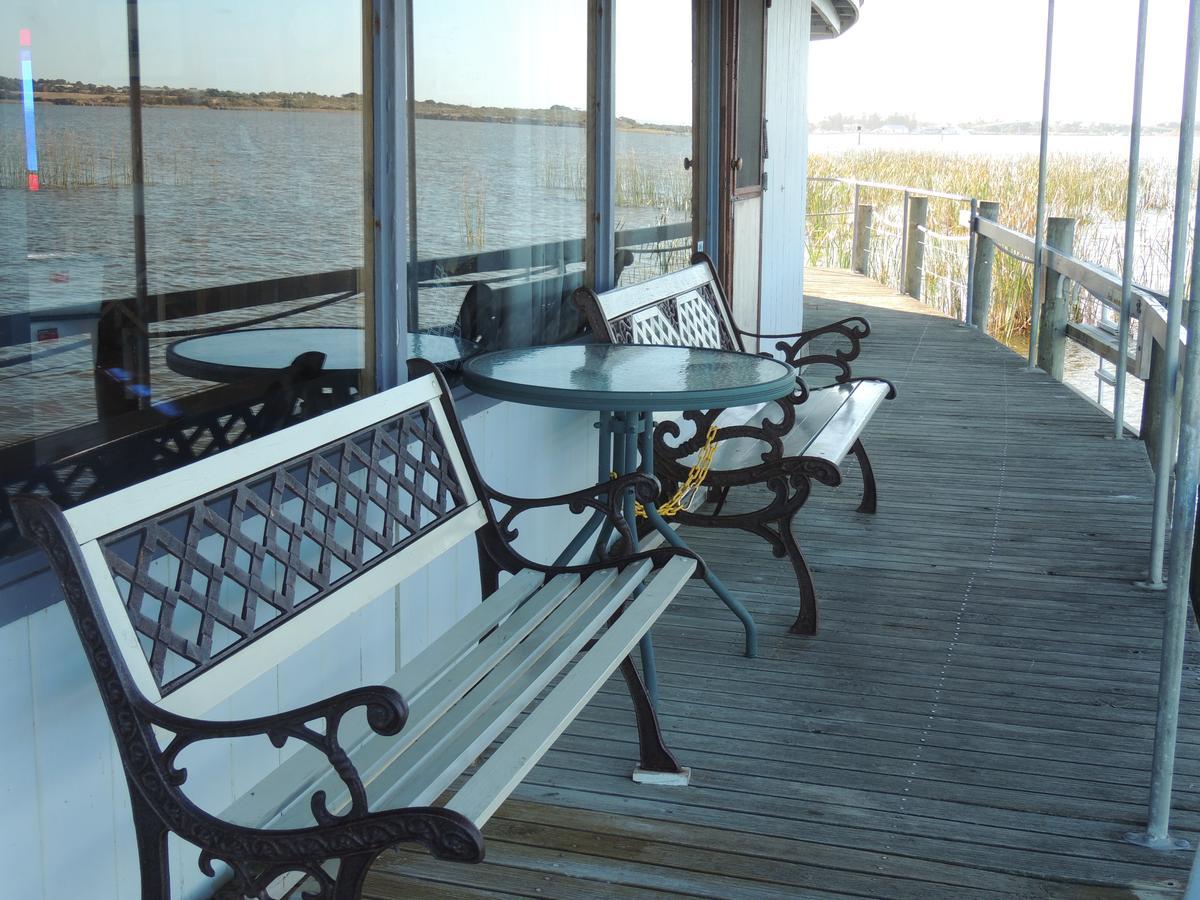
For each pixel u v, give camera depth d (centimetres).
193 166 216
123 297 205
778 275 728
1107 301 655
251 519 228
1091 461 577
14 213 186
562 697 205
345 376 264
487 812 170
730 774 275
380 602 272
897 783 273
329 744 154
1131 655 347
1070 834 252
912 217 1266
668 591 246
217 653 184
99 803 194
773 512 352
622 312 379
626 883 232
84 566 159
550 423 370
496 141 333
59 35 189
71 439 198
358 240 263
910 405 713
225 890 163
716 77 529
